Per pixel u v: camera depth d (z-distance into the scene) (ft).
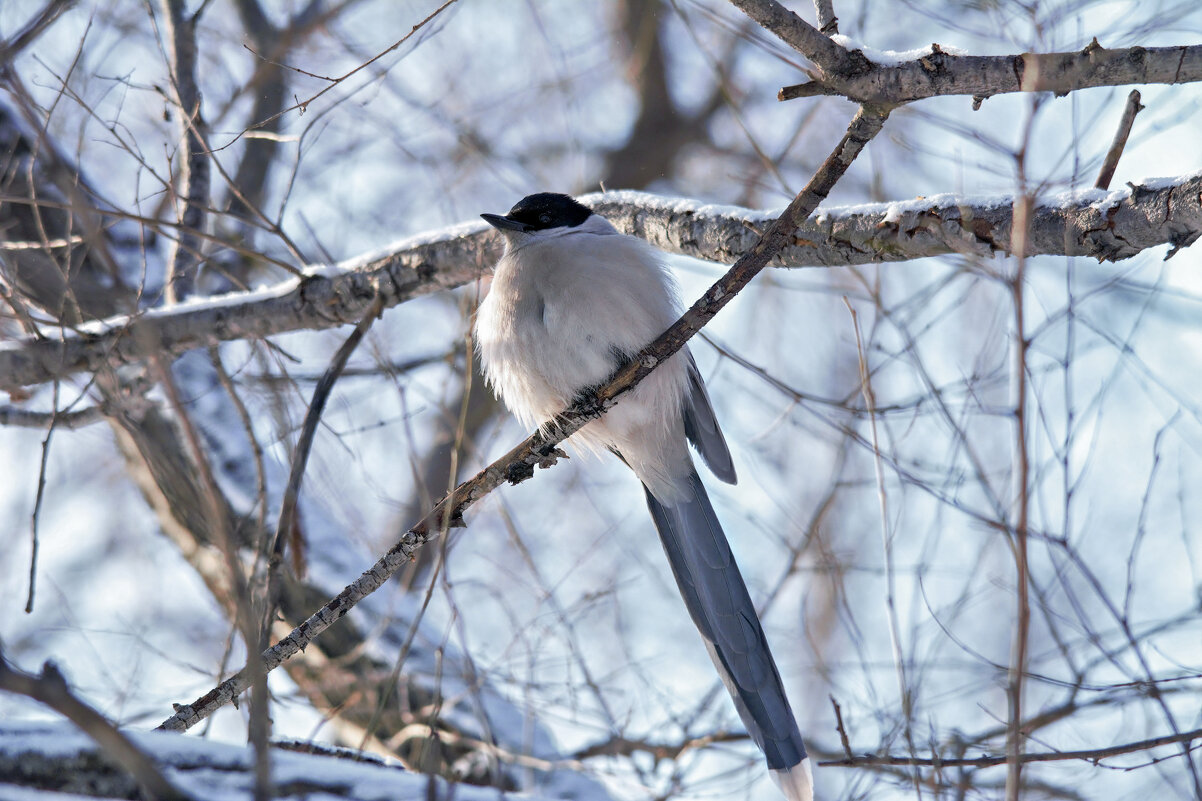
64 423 32.37
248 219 31.99
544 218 30.66
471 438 44.47
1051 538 24.63
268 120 28.25
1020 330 16.89
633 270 28.25
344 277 31.40
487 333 29.22
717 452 30.04
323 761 17.16
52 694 12.23
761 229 27.32
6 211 32.78
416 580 43.01
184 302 32.24
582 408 27.91
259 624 23.36
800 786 26.73
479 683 31.22
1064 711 27.14
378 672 34.88
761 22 19.12
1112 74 19.45
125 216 26.76
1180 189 21.16
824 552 36.06
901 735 26.35
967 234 23.95
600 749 33.94
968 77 19.57
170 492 31.27
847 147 20.63
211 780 16.11
